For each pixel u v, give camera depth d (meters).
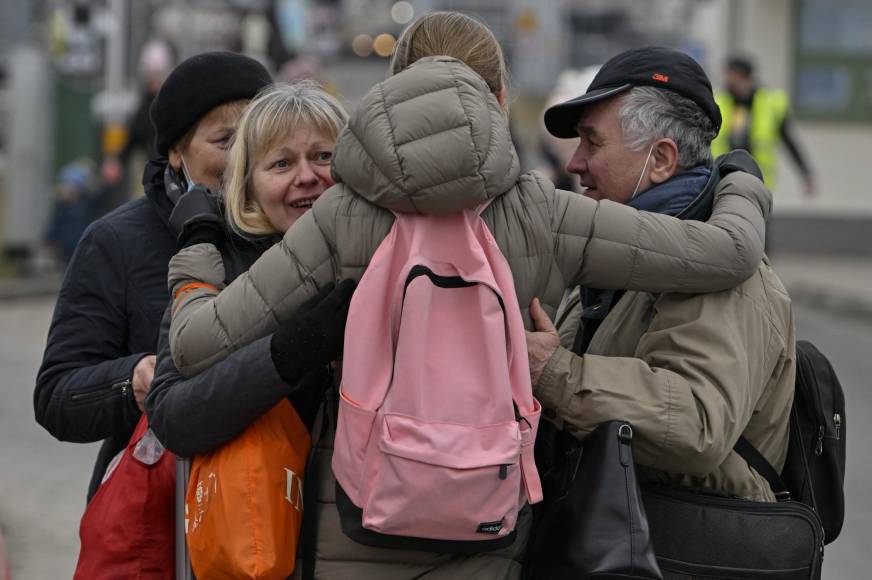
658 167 8.35
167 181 9.17
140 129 36.94
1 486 18.16
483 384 6.89
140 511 8.13
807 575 7.72
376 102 6.99
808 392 8.38
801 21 49.69
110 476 8.31
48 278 40.12
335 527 7.33
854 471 19.48
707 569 7.67
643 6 133.25
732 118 34.88
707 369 7.61
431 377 6.86
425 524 6.80
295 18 59.25
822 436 8.39
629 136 8.30
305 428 7.59
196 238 8.06
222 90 9.20
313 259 7.25
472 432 6.82
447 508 6.76
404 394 6.82
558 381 7.50
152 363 8.55
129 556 8.13
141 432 8.26
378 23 95.25
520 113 81.88
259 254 8.23
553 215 7.45
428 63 7.14
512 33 98.25
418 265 6.91
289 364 7.09
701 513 7.72
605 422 7.43
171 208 9.16
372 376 6.93
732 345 7.66
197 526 7.32
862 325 34.06
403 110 6.88
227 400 7.15
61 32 53.97
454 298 6.96
